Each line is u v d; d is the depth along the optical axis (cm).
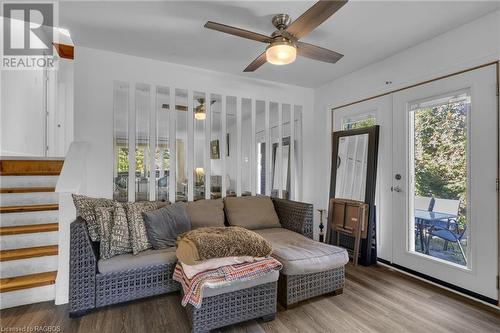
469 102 227
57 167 288
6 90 278
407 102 280
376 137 310
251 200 322
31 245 226
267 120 378
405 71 279
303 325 184
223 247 180
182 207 270
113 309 201
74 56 272
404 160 283
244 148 443
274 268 189
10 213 230
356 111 342
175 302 213
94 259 192
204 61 310
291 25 186
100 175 282
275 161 425
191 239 187
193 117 328
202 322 168
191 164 328
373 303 214
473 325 184
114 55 288
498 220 208
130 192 294
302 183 404
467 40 227
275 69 332
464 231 233
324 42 262
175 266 215
